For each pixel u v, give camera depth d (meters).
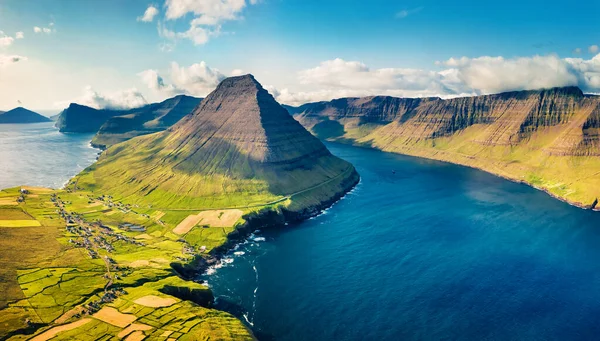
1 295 192.88
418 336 175.62
